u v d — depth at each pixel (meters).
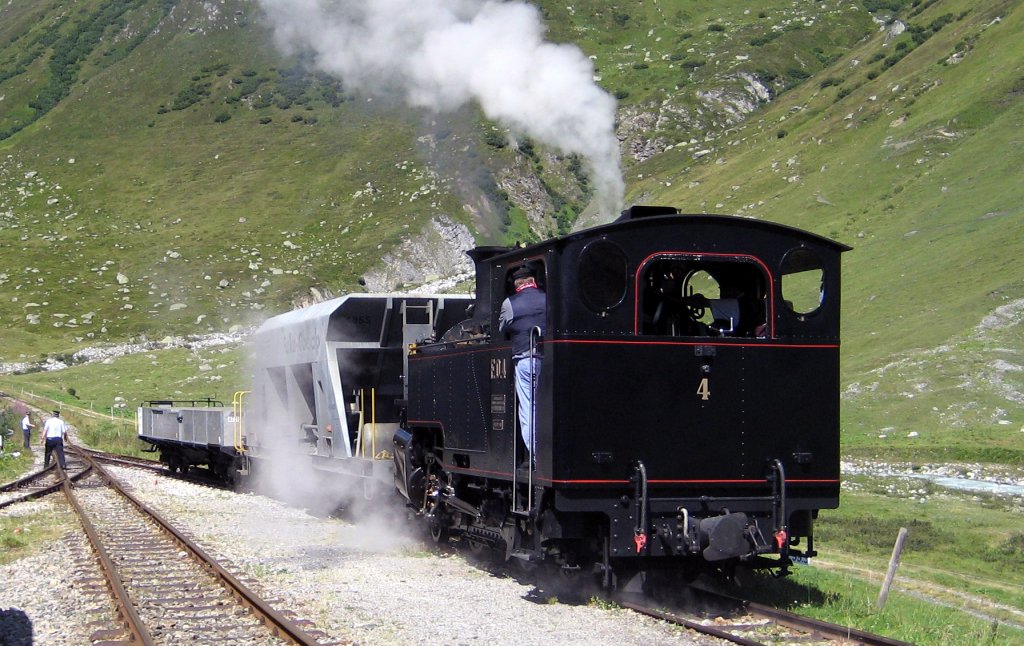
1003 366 45.16
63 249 108.69
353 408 19.36
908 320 55.00
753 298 12.00
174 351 78.94
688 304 11.76
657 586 11.95
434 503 15.15
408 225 108.56
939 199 73.31
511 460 12.13
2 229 118.38
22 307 91.12
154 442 36.19
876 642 9.32
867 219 76.44
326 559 14.80
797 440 11.53
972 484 32.09
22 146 147.00
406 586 12.62
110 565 13.14
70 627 10.35
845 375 49.19
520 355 11.84
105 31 183.38
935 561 19.53
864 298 60.78
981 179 73.12
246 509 22.03
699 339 11.31
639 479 10.95
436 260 104.88
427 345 15.83
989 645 10.45
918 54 109.00
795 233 11.67
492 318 12.87
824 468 11.59
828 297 11.80
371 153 130.62
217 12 176.12
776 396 11.50
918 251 65.50
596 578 11.88
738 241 11.52
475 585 12.66
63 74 171.50
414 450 16.14
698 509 11.15
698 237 11.39
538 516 11.41
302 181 126.00
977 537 22.28
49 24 191.88
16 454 36.66
